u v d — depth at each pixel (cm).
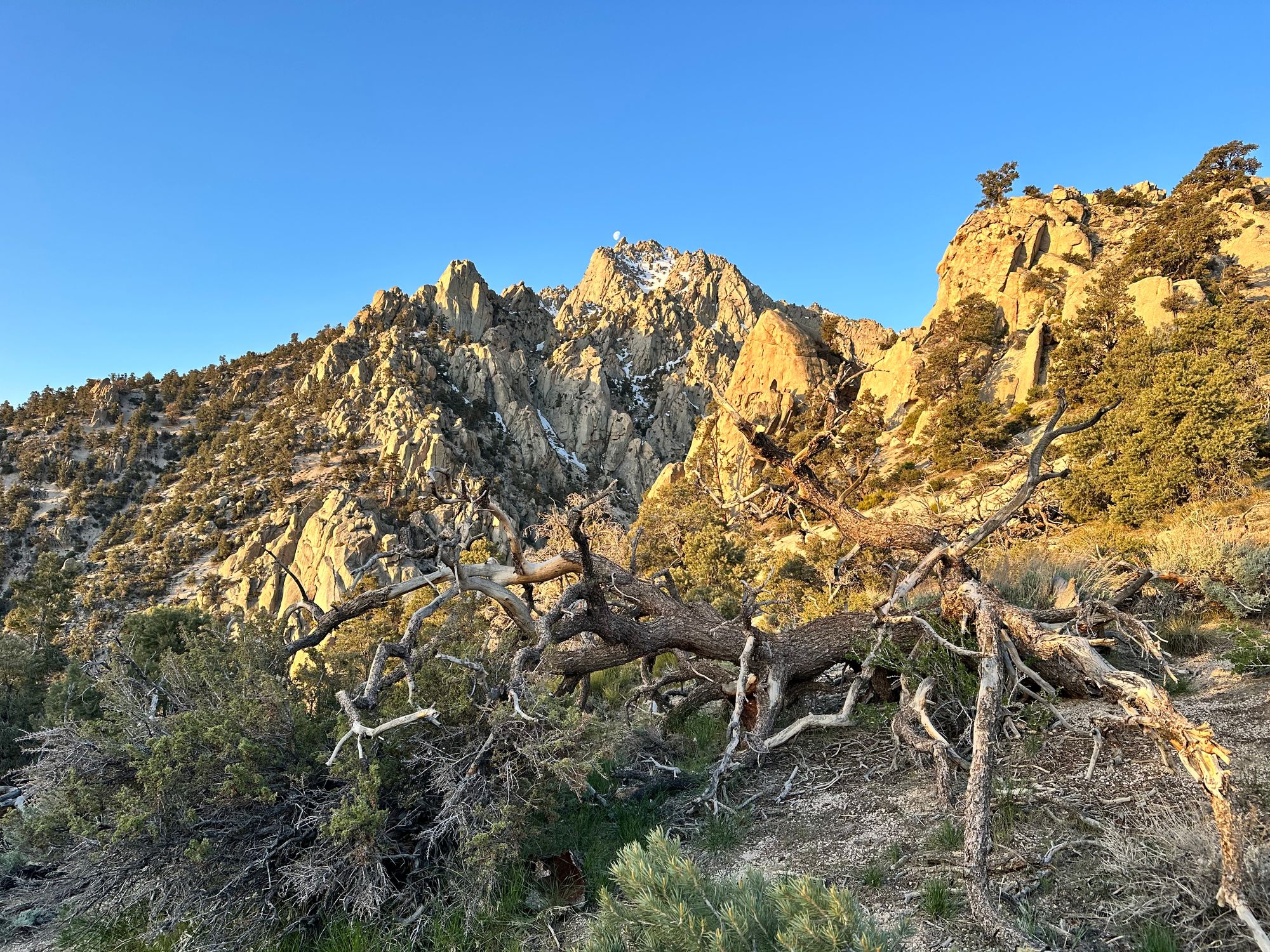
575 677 668
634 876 254
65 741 430
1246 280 5894
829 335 10275
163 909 400
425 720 450
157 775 382
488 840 396
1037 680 495
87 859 390
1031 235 8831
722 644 648
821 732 626
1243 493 1745
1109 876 313
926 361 7112
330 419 13988
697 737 680
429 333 17662
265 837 416
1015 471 1001
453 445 12962
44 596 3089
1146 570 716
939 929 305
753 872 270
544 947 362
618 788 547
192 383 18000
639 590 698
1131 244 7244
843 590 1109
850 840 414
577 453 17912
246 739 412
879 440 6762
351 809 380
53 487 13950
